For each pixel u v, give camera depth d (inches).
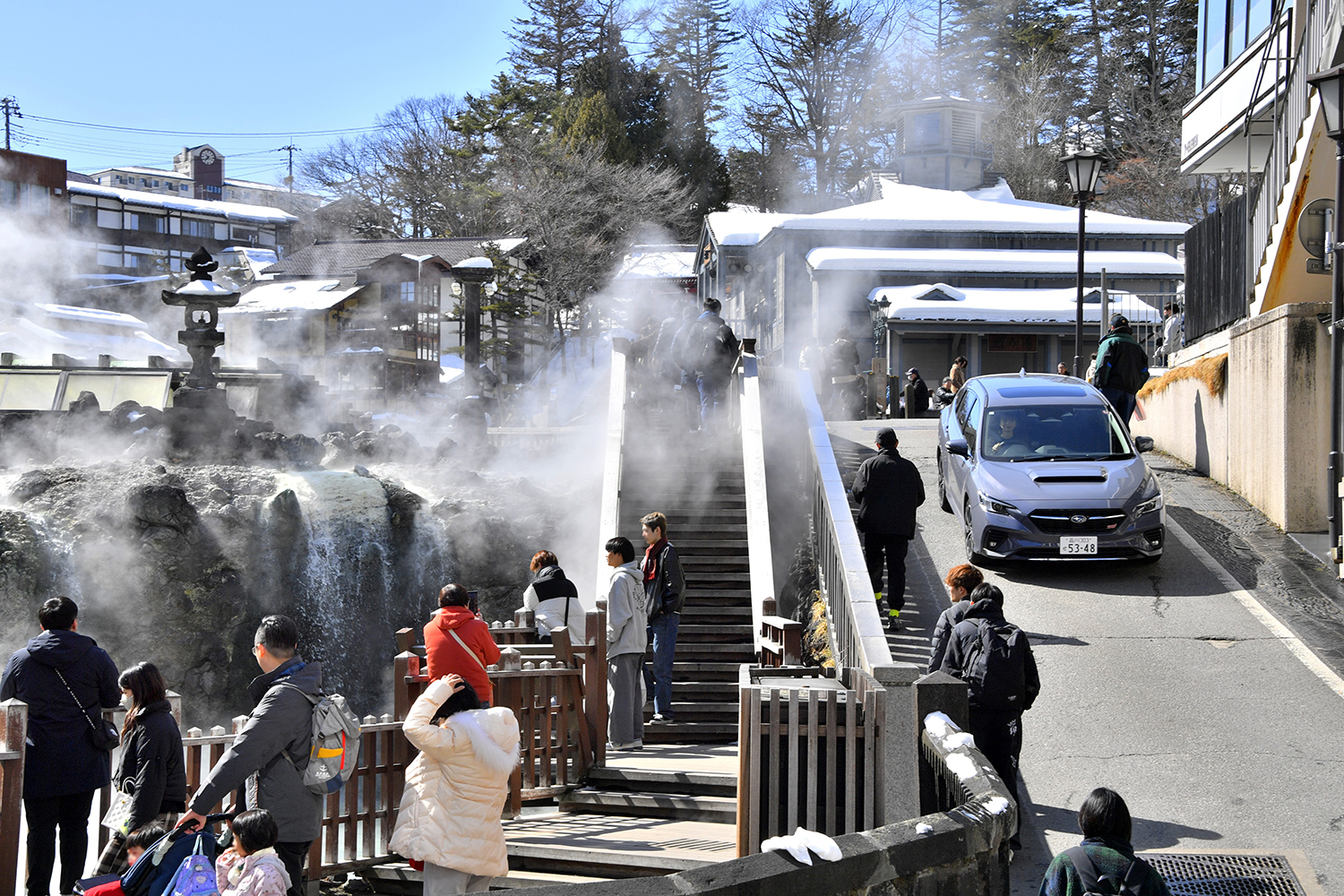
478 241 2085.4
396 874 276.4
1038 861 265.0
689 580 504.4
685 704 419.5
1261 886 249.0
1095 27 2385.6
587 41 2517.2
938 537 546.3
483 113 2277.3
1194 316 719.1
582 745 333.1
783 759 265.1
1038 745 329.7
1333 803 290.4
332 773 215.0
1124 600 450.6
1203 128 823.1
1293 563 483.8
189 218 2770.7
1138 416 775.7
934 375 1446.9
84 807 250.5
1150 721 343.0
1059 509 461.7
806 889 167.3
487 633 280.1
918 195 1855.3
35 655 243.3
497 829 221.5
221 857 206.2
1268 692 362.0
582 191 1934.1
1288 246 556.1
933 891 187.6
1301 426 525.3
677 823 306.5
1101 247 1673.2
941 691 256.7
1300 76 569.0
